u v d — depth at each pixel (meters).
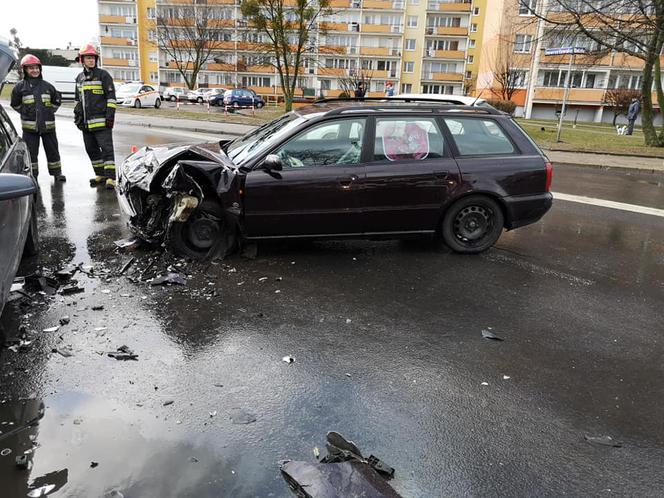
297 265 5.47
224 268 5.25
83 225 6.46
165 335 3.86
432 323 4.29
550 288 5.18
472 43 67.88
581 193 10.48
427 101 6.54
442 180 5.66
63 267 5.03
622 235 7.30
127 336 3.80
